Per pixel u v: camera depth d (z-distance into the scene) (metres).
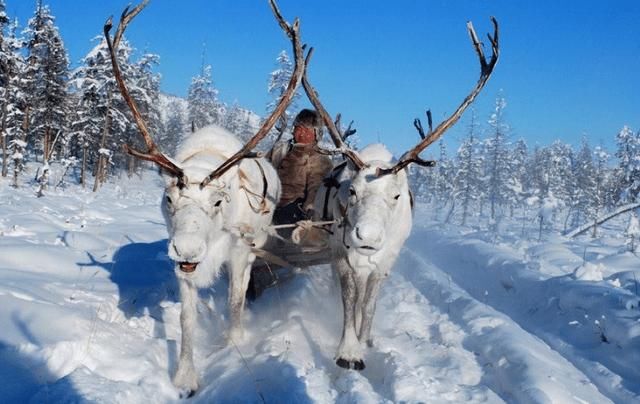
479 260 10.48
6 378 4.11
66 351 4.65
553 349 6.24
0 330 4.77
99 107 38.94
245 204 5.56
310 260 6.66
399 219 5.57
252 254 6.00
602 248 13.62
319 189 6.48
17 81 37.06
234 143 5.60
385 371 5.12
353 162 5.29
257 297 7.46
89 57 38.16
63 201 19.92
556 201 24.14
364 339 5.84
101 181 44.81
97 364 4.70
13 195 20.75
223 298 7.33
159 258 8.97
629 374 5.30
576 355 5.92
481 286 9.55
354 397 4.31
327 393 4.49
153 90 53.91
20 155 30.41
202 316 6.63
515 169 44.69
